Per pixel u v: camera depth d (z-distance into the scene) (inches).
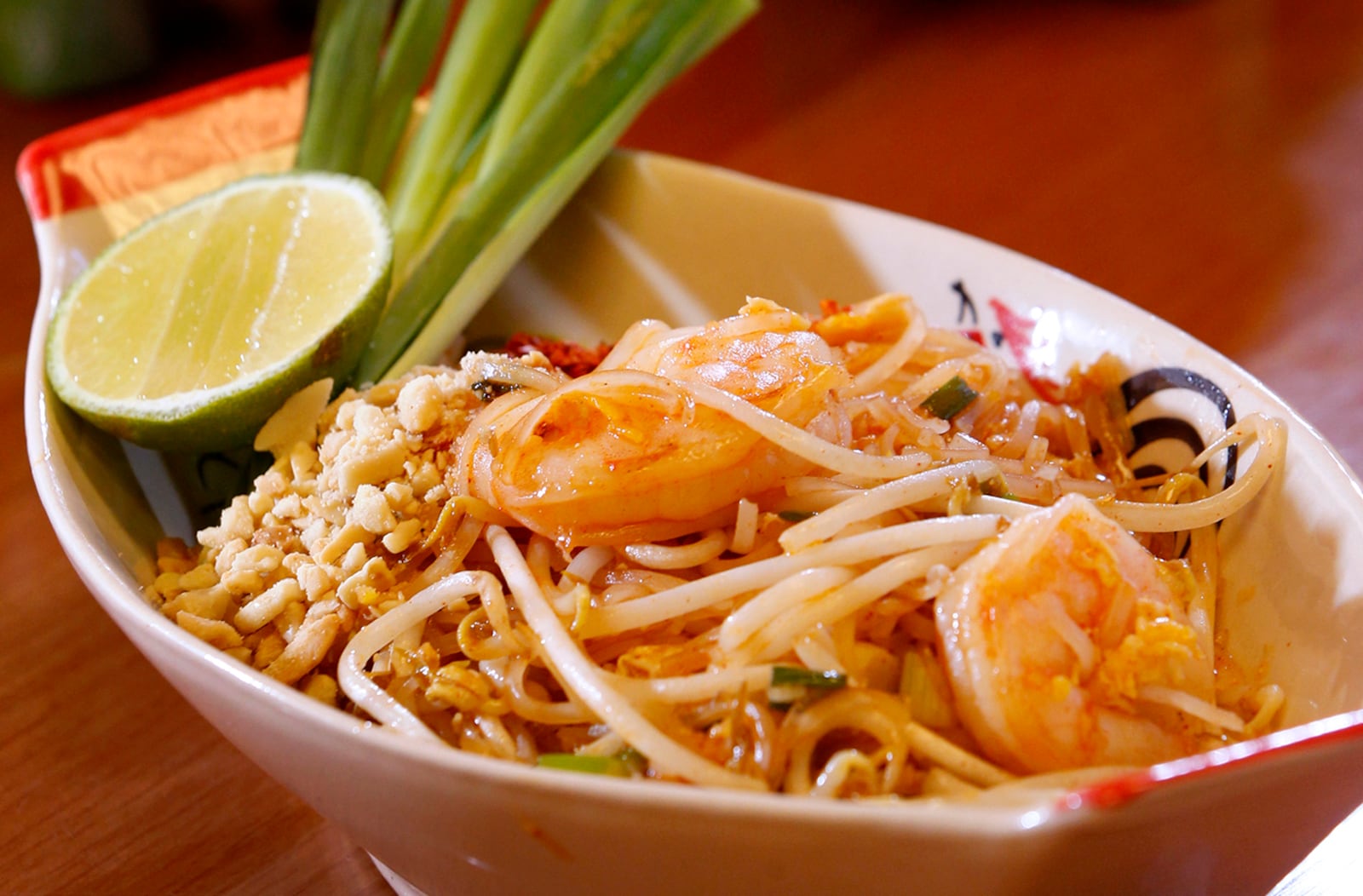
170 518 11.9
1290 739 8.5
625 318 13.7
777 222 13.3
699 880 8.7
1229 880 9.2
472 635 10.2
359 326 12.0
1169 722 9.9
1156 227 16.5
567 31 14.4
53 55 21.3
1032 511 10.3
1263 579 10.5
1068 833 8.3
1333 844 10.3
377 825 9.3
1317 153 18.2
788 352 10.5
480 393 11.0
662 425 10.1
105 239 13.6
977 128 19.4
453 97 14.4
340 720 8.9
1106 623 9.8
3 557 12.9
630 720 9.5
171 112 14.3
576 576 10.3
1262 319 14.7
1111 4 23.6
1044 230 16.5
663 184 13.7
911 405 11.3
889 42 22.5
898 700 9.7
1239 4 23.3
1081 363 11.9
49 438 11.2
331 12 14.2
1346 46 21.5
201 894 10.4
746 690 9.7
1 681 11.8
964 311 12.5
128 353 12.1
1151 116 19.5
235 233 12.7
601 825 8.5
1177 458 11.3
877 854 8.4
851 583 9.9
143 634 9.6
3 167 19.8
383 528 10.4
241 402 11.6
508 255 13.3
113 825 10.8
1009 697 9.4
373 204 12.7
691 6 14.0
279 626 10.4
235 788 11.0
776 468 10.3
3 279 16.8
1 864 10.6
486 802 8.7
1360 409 13.6
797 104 20.5
